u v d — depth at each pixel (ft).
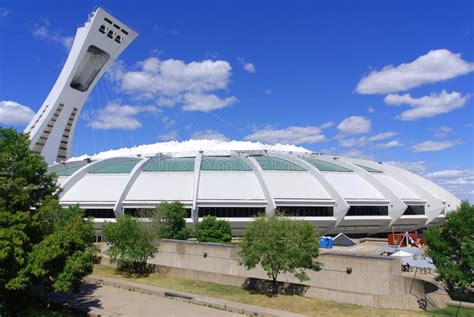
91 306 93.45
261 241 102.68
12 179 87.25
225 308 92.12
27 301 84.28
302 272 102.78
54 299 99.86
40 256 75.46
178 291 107.34
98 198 210.59
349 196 227.20
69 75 319.06
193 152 269.44
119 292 108.68
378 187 239.50
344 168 255.91
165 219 175.94
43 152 306.76
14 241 71.20
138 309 91.15
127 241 130.00
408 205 239.30
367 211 230.07
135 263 135.64
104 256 155.53
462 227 97.35
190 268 134.72
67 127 323.98
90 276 128.88
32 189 92.07
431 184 273.75
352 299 93.40
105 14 321.11
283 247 101.96
